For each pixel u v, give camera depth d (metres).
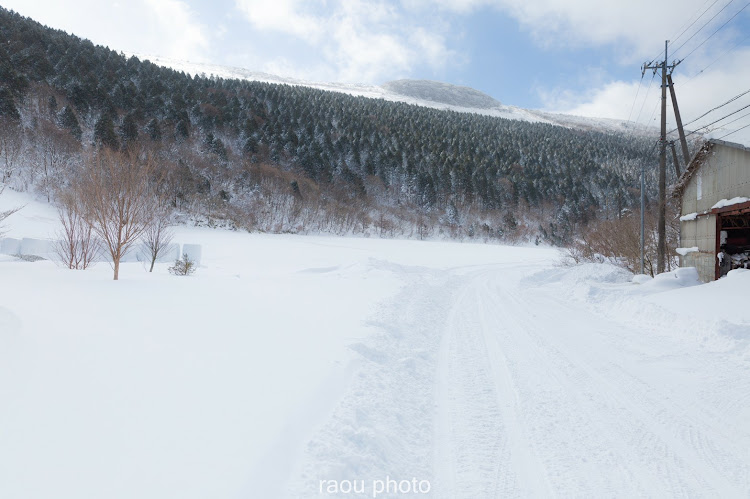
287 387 4.55
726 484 3.47
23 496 2.28
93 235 15.88
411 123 133.88
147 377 4.36
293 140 91.62
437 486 3.38
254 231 61.56
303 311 9.20
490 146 126.50
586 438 4.25
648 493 3.33
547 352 7.48
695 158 15.99
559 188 103.06
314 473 3.08
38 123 59.09
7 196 44.47
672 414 4.85
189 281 12.85
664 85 18.12
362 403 4.56
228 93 106.38
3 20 83.31
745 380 5.93
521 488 3.37
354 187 86.94
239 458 2.99
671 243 22.58
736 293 10.51
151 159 15.65
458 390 5.57
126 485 2.51
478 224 88.62
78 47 89.50
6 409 3.29
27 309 6.82
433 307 11.92
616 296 12.97
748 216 14.79
